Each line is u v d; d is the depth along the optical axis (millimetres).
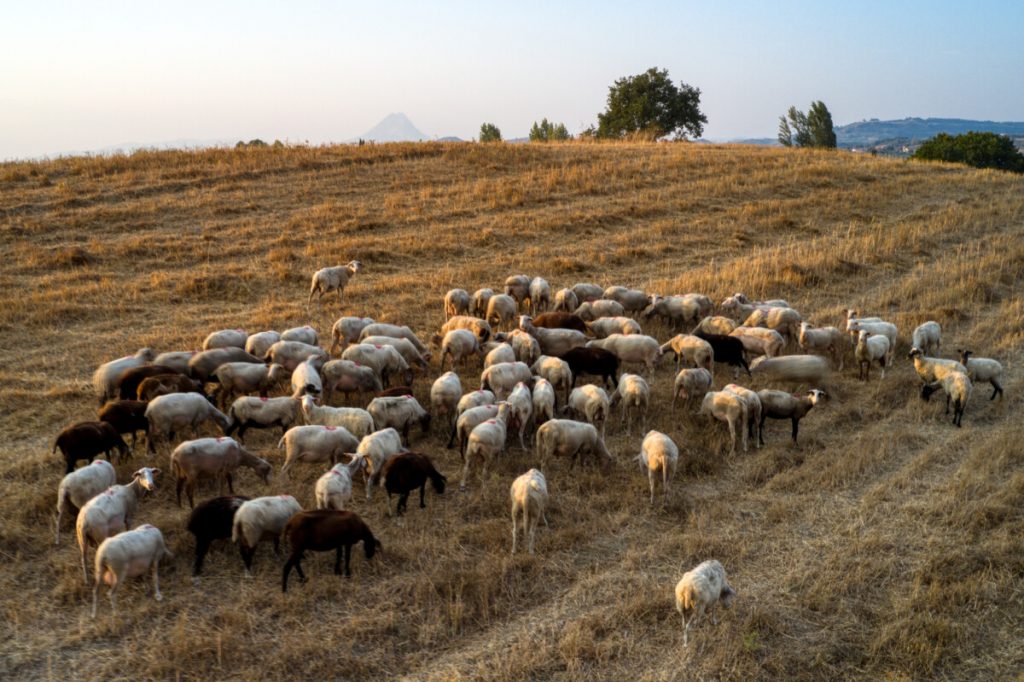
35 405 16531
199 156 41438
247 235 31047
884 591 10969
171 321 22391
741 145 57844
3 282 24484
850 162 49188
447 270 27844
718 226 34656
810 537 12328
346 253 28969
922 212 37656
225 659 9406
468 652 9688
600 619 10164
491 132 99938
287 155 42406
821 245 31688
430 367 19391
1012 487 13289
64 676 9102
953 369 17359
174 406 14227
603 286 26969
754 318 21531
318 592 10711
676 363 19938
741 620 10273
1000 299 25531
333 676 9203
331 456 13602
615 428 16266
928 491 13656
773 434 16344
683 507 13102
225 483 13609
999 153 80312
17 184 34812
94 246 28000
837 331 20078
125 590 10656
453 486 13828
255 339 18172
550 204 37469
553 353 19500
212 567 11297
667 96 93562
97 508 10789
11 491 13062
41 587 10797
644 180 42281
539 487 11641
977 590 10758
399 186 38906
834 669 9477
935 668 9484
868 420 17016
